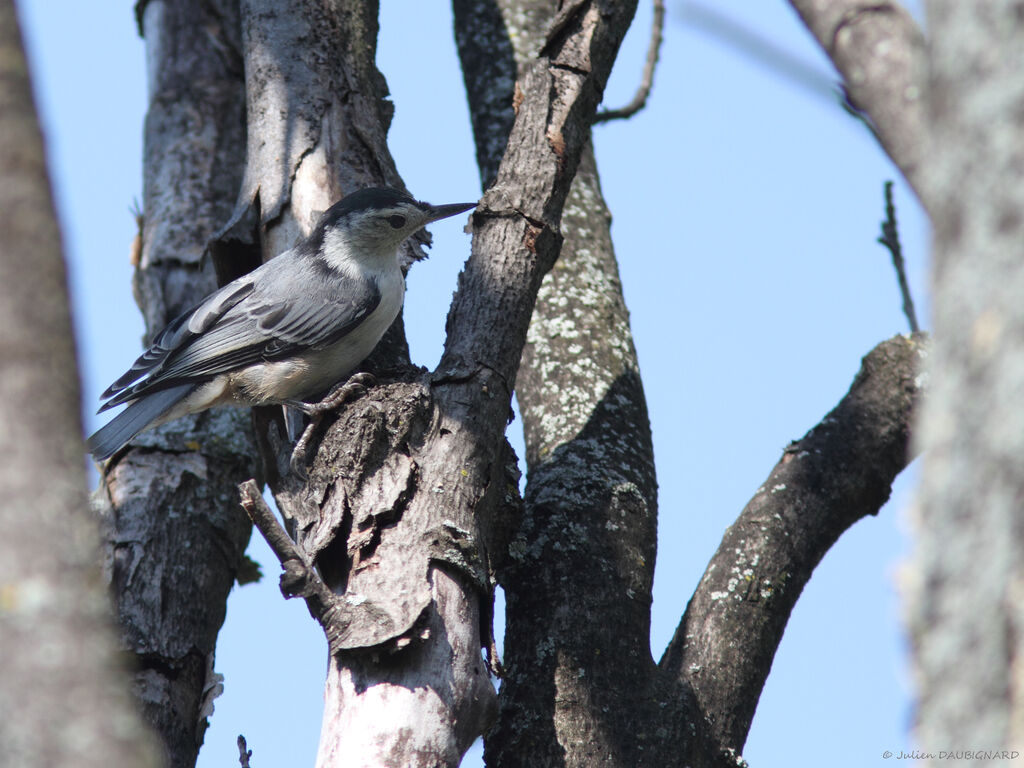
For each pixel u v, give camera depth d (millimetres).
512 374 8641
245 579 10859
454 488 7766
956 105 3227
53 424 2998
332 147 10750
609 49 10031
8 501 2896
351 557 7469
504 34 13758
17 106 3188
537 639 8914
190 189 12766
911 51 3986
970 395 3084
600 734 8469
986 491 3012
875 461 9836
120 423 10414
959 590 3043
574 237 11891
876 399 10102
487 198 9312
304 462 8516
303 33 11070
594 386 10680
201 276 12297
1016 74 3115
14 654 2768
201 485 10523
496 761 8547
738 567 9305
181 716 9344
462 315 8781
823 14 4211
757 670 8984
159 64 13789
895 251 10117
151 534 10086
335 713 6957
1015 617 2920
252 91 10961
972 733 2943
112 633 3029
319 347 10555
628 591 9188
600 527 9461
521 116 9656
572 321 11148
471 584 7477
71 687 2760
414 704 6840
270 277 10594
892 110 3934
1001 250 3070
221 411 11211
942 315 3211
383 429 7863
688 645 9039
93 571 2996
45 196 3156
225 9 13891
